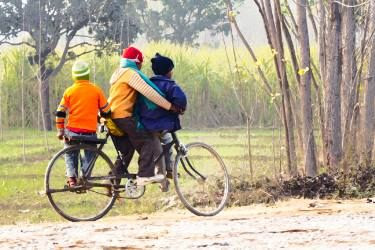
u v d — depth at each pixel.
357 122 27.44
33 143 52.78
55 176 18.19
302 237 14.35
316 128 31.62
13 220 21.05
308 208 20.25
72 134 18.00
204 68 70.25
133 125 17.81
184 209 21.55
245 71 26.94
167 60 18.08
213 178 19.47
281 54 25.38
